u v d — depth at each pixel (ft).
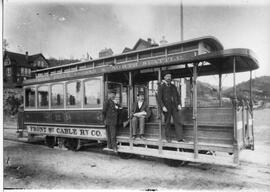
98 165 25.07
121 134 27.58
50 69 63.52
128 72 27.02
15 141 44.21
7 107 81.71
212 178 20.22
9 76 109.19
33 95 39.29
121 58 46.01
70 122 32.48
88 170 23.18
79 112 31.12
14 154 31.32
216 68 26.03
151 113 26.48
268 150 31.24
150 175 21.27
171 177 20.65
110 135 27.22
